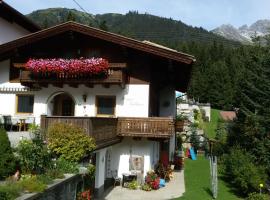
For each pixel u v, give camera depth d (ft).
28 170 35.47
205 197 55.11
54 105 69.31
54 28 64.03
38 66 62.34
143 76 64.28
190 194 56.34
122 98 64.64
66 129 41.55
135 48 61.46
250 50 87.51
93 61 61.16
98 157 53.11
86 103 65.92
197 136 123.24
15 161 35.29
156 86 76.54
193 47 329.72
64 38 66.64
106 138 53.57
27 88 68.03
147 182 59.57
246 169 59.06
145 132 60.64
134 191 57.77
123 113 64.39
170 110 82.07
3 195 25.98
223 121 132.57
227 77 243.40
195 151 114.73
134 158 62.54
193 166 85.81
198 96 244.83
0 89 68.74
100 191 54.24
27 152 36.14
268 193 57.41
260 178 58.13
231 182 66.59
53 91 67.31
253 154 72.43
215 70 249.96
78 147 41.11
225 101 236.43
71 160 40.68
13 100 68.54
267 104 78.48
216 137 126.31
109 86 65.05
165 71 71.92
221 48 337.11
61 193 34.32
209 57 318.24
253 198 53.42
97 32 62.44
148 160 62.34
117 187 60.54
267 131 75.25
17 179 32.24
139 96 64.13
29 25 83.92
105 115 65.26
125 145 63.10
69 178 35.96
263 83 79.56
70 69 61.62
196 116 172.04
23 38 64.90
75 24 63.10
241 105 82.89
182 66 66.23
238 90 87.66
